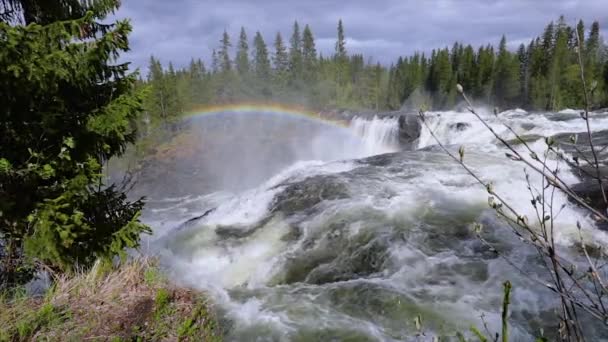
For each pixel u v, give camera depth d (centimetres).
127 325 367
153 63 4278
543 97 3781
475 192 761
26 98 392
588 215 596
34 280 446
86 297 402
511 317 414
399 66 6091
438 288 486
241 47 5703
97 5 481
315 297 498
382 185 831
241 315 452
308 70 5831
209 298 474
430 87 5203
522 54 4603
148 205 2420
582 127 1370
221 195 2672
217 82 5266
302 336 413
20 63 347
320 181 877
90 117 439
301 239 675
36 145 416
